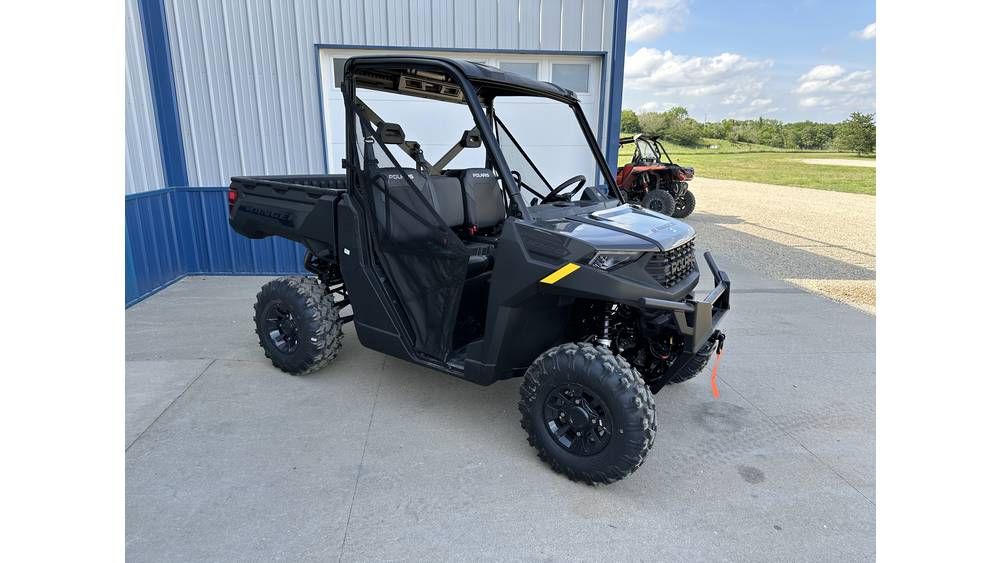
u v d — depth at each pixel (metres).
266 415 2.80
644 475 2.36
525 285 2.20
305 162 5.52
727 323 4.48
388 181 2.71
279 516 2.03
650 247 2.15
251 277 5.70
